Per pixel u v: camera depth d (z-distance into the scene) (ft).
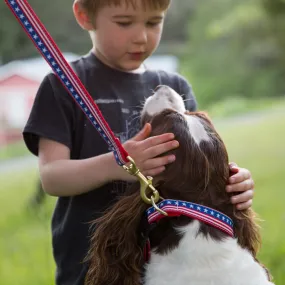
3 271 34.83
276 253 30.86
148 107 13.73
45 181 14.48
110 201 15.05
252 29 146.20
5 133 113.50
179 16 177.88
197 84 167.22
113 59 15.06
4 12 140.15
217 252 12.49
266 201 48.85
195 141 12.84
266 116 110.32
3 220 50.52
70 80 12.37
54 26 137.80
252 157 69.56
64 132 14.85
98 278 12.82
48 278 32.17
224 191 13.10
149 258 12.76
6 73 122.21
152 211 12.63
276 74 163.43
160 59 143.95
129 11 14.35
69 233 15.25
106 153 14.53
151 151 12.51
